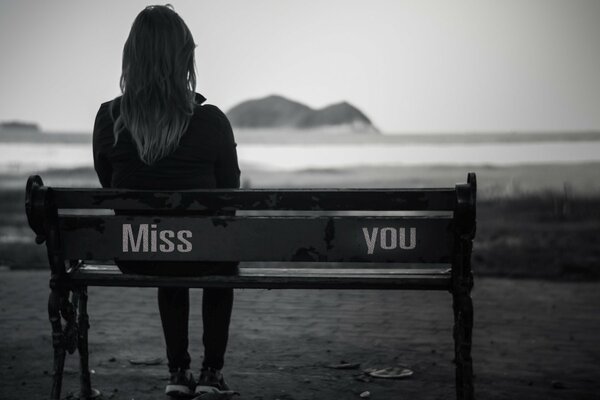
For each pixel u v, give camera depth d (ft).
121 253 11.39
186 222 11.28
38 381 15.01
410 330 20.26
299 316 22.20
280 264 32.71
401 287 11.22
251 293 26.45
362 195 11.02
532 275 30.86
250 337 19.25
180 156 12.27
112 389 14.47
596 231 39.91
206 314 13.17
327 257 11.15
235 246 11.25
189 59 12.46
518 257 34.01
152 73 12.15
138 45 12.19
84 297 13.55
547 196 45.34
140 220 11.32
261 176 54.70
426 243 11.07
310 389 14.66
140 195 11.25
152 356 17.10
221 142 12.51
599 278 30.25
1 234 40.86
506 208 45.06
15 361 16.53
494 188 48.37
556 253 34.99
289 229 11.16
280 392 14.44
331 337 19.31
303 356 17.26
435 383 15.12
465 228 10.89
